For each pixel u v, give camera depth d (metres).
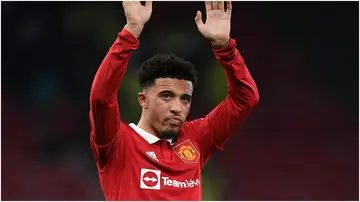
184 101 16.83
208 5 17.61
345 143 61.53
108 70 15.70
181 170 16.86
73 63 60.50
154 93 16.75
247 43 66.06
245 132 61.50
